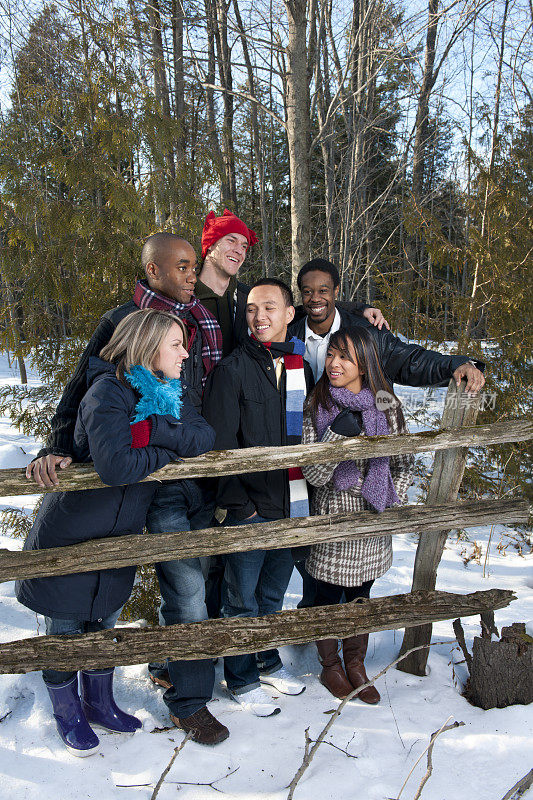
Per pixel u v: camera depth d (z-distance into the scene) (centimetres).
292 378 255
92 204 375
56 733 237
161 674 270
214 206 441
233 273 285
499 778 218
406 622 250
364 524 242
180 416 220
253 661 262
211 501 266
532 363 508
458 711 257
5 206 371
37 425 403
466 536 484
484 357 502
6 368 1232
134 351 205
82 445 209
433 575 269
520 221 495
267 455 218
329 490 261
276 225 1468
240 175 1443
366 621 244
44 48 399
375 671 285
